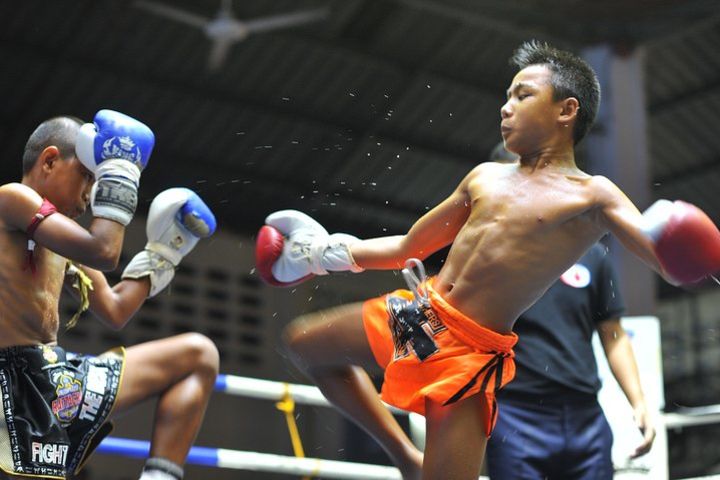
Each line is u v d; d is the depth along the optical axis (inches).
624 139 407.2
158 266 130.7
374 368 119.4
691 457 560.4
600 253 149.4
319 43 470.6
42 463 106.2
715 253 86.3
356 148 518.0
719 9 400.8
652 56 521.3
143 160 115.3
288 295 495.8
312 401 171.8
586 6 406.0
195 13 449.1
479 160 544.4
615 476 175.9
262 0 455.8
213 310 477.1
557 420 138.3
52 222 109.6
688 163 583.2
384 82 499.2
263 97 486.9
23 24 433.1
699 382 618.5
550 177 104.2
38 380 109.6
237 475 446.0
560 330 141.3
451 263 107.0
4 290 110.6
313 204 534.9
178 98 476.7
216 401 451.8
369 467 169.3
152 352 118.3
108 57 454.3
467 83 506.0
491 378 103.5
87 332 433.4
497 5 411.2
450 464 101.9
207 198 504.1
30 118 463.5
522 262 102.2
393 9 466.0
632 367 146.7
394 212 551.8
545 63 107.3
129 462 422.9
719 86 529.7
